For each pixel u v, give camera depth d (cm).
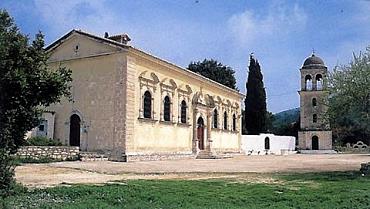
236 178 2039
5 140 1338
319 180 1952
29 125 1391
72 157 3161
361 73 2417
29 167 2452
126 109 3409
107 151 3431
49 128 3662
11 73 1297
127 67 3441
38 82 1349
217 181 1864
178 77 4303
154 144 3800
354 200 1332
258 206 1227
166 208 1179
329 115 2583
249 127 7556
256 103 7556
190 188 1570
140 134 3581
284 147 7400
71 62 3697
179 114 4316
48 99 1395
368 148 7650
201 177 2103
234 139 5941
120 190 1455
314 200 1334
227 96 5744
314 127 8019
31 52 1368
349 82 2448
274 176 2155
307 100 8131
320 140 7938
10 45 1317
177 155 4184
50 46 3791
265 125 7606
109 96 3484
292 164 3328
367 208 1218
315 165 3203
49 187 1520
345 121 2623
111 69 3506
